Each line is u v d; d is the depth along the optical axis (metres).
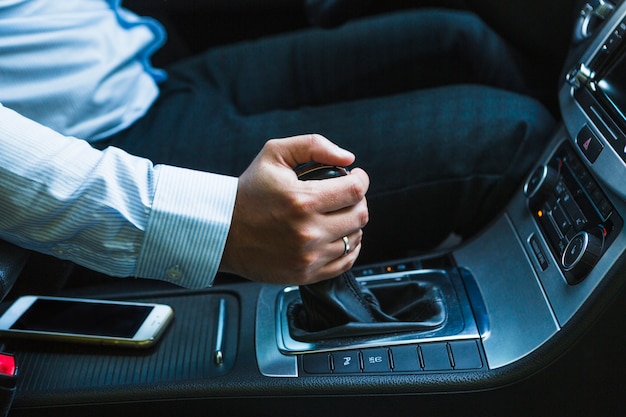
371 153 0.86
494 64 0.99
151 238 0.62
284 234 0.60
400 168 0.85
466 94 0.90
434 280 0.80
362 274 0.83
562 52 0.99
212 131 0.94
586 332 0.64
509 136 0.84
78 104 0.86
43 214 0.60
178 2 1.17
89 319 0.77
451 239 1.01
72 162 0.62
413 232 0.90
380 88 1.07
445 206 0.87
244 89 1.06
